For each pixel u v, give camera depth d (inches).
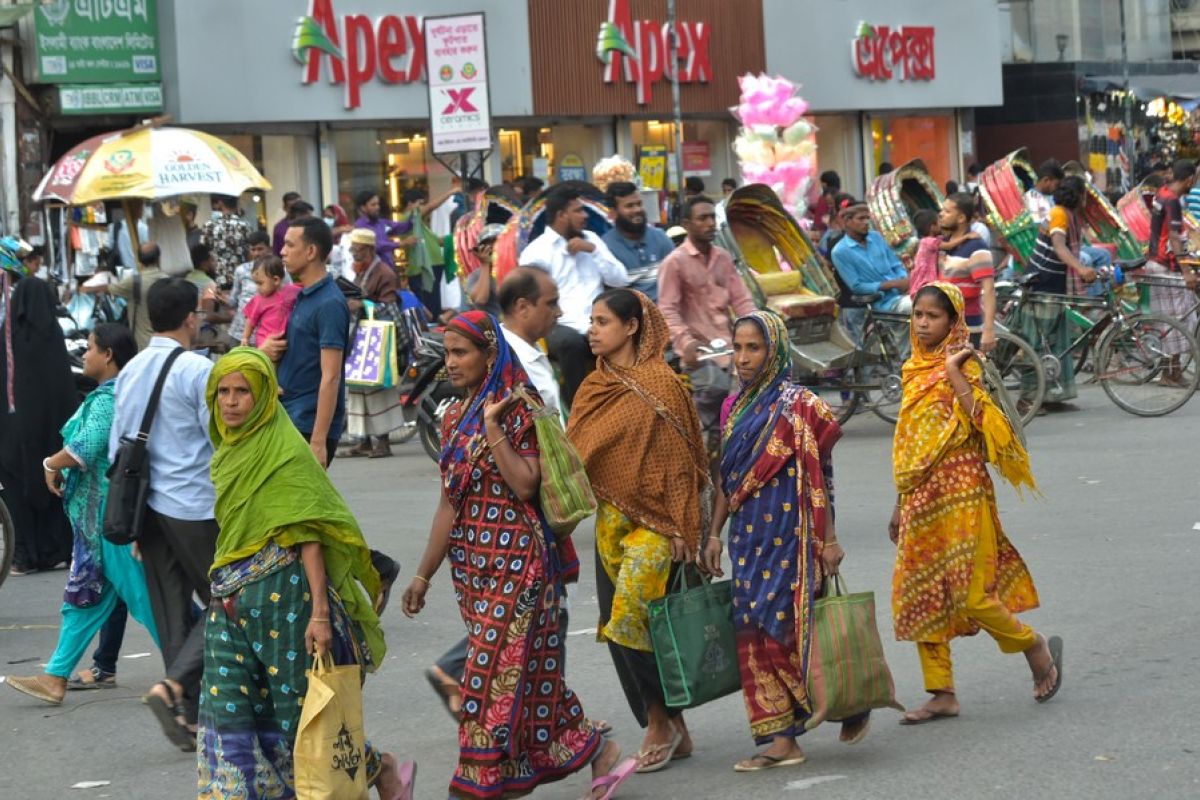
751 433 700.0
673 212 3019.2
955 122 3929.6
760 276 1611.7
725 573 1114.1
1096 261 1882.4
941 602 761.0
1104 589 999.0
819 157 3668.8
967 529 756.0
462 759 632.4
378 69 2760.8
